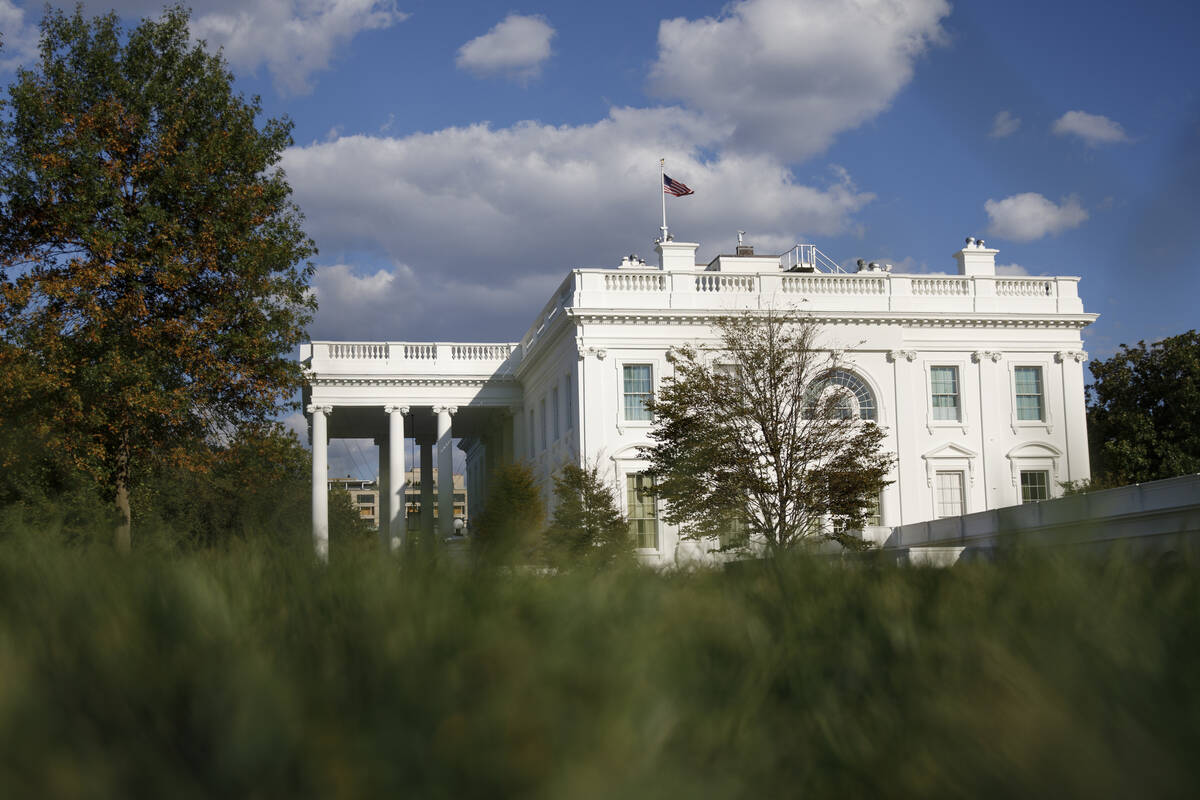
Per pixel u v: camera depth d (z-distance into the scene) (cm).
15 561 372
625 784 164
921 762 180
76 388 2816
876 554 454
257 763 166
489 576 371
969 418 4706
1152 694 188
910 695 217
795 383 3538
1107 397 5656
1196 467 4916
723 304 4562
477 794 163
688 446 3356
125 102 3102
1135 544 374
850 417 3556
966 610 301
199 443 3136
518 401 5709
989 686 204
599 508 3269
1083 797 160
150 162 3052
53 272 2992
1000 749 172
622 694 197
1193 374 5247
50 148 2967
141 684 200
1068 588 283
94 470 2712
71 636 237
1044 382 4797
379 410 5766
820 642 279
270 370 3219
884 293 4738
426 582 338
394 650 226
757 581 384
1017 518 382
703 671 250
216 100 3225
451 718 183
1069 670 202
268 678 199
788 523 3209
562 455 4659
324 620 284
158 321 3006
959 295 4803
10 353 2731
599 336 4419
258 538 438
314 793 161
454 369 5641
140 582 315
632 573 402
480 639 235
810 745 203
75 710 186
